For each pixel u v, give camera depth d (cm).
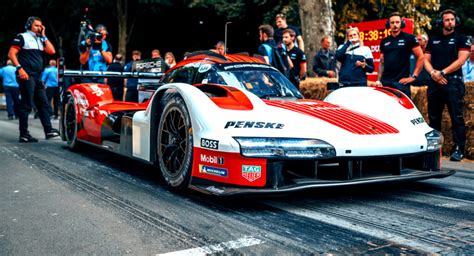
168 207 307
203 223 271
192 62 434
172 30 2180
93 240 243
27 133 658
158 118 382
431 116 550
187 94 335
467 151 545
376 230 259
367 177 325
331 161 308
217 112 318
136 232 255
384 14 1345
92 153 561
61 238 246
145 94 537
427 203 324
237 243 237
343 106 389
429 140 350
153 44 2248
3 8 2030
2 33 2111
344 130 318
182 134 345
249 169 290
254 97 345
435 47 541
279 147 289
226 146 296
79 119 544
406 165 371
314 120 325
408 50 539
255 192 283
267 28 596
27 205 313
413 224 272
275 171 292
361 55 562
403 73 544
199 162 318
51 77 1212
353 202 325
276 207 309
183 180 333
